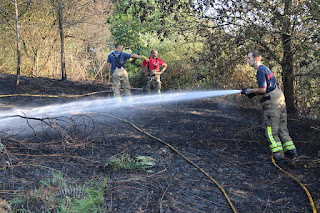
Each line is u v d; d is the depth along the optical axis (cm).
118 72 736
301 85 700
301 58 650
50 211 267
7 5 1159
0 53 1216
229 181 364
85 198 286
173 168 392
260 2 630
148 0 697
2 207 258
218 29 695
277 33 656
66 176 336
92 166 376
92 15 1217
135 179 348
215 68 738
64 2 1067
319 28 531
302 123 661
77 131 482
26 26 1173
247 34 655
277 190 347
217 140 520
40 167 354
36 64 1260
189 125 602
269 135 427
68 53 1388
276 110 423
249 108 827
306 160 411
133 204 294
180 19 706
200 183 354
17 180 316
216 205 306
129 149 446
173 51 1211
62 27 1102
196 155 444
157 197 312
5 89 842
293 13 603
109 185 327
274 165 423
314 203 315
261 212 297
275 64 759
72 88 984
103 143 462
